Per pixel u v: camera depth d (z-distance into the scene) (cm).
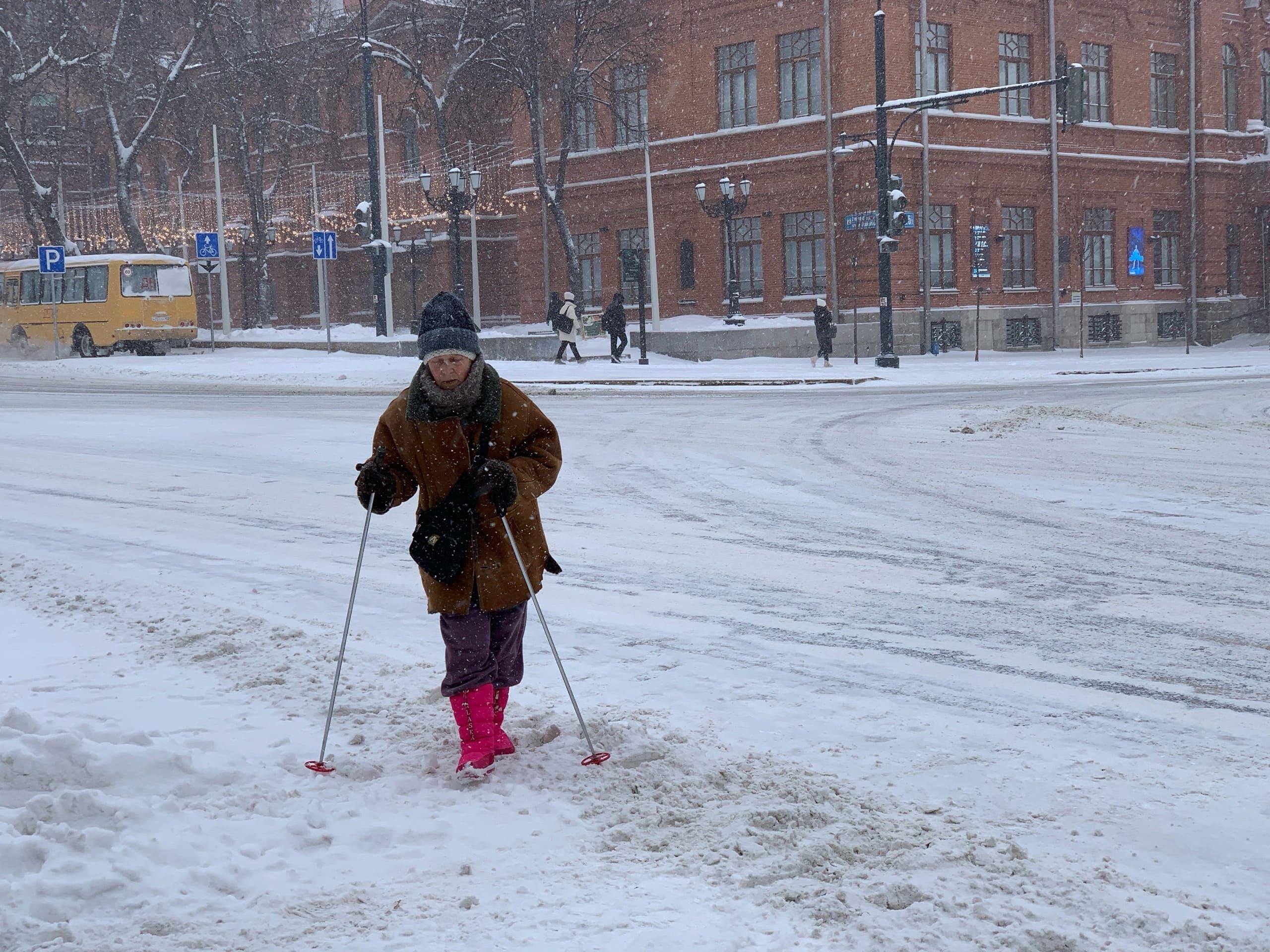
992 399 2150
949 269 3903
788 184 3878
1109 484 1162
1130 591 739
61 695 526
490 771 433
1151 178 4466
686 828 379
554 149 4509
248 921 318
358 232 4316
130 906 325
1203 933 305
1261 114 4856
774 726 490
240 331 4869
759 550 880
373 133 4134
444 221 5056
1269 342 4522
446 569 428
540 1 4084
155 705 511
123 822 373
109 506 1126
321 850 365
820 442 1528
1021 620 670
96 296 4072
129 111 5216
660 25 4112
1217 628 646
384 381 3011
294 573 817
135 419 1992
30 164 5981
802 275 3906
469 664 436
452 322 434
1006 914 313
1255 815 393
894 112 3684
